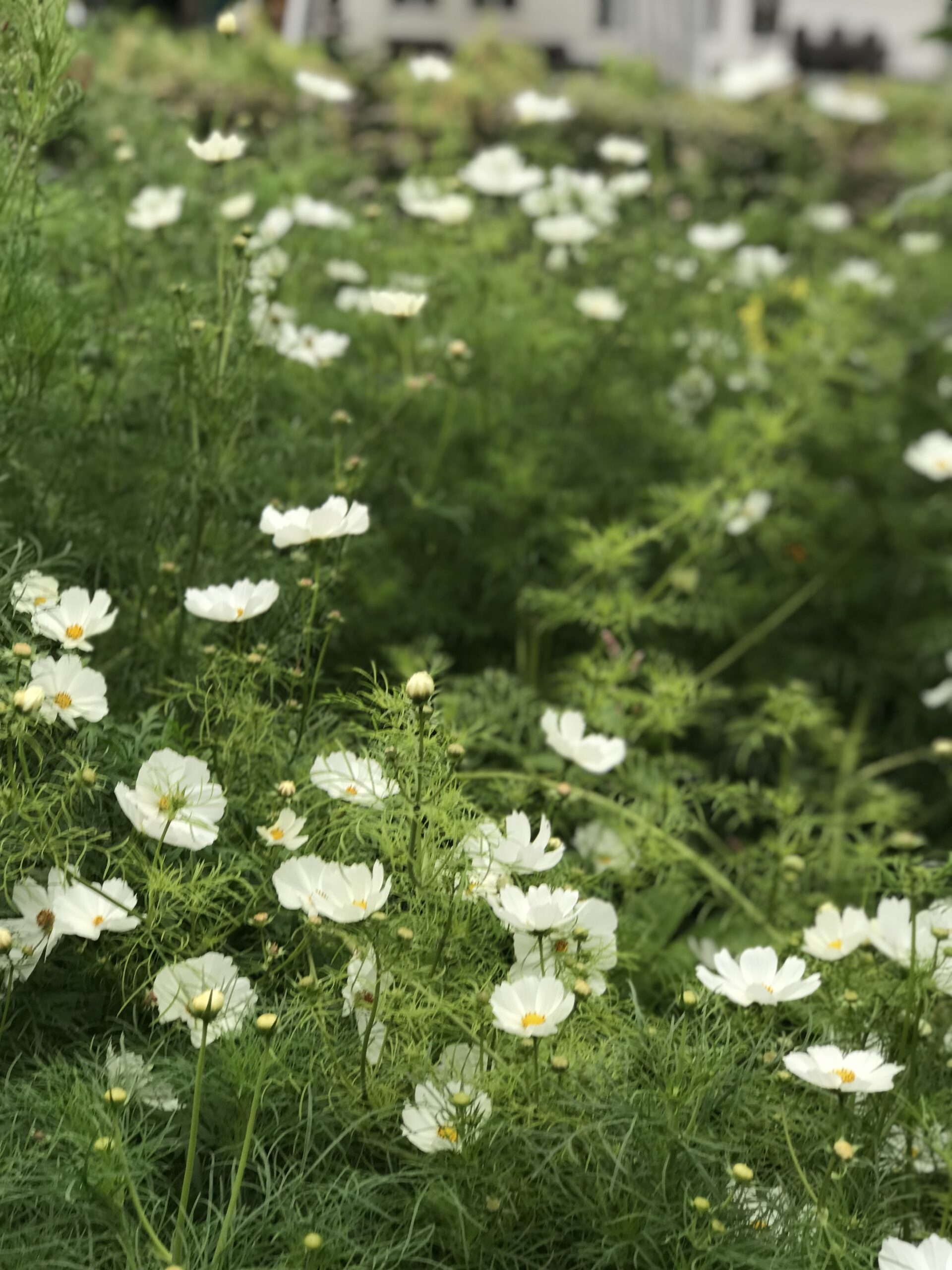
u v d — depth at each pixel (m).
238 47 3.57
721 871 1.75
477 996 1.11
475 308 2.16
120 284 1.84
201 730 1.29
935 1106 1.18
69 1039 1.17
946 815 2.22
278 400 1.85
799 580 2.48
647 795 1.62
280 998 1.17
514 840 1.17
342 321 2.10
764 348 2.61
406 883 1.16
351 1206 1.05
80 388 1.53
